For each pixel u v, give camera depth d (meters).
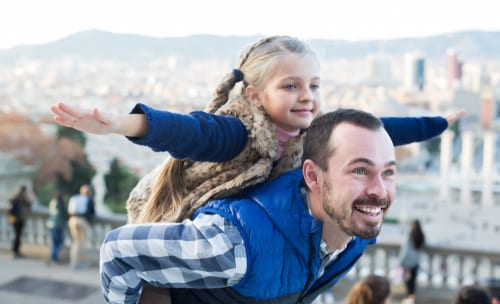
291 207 0.88
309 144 0.87
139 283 0.92
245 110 0.95
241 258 0.84
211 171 0.96
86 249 8.03
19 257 8.16
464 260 6.65
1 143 26.28
